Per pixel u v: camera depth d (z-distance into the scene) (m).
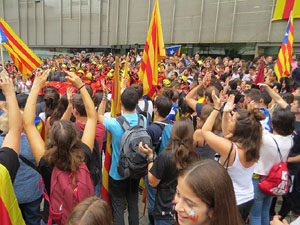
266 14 12.38
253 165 2.00
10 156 1.57
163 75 8.32
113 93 3.00
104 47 20.09
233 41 13.70
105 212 1.30
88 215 1.25
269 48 12.62
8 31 4.12
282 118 2.34
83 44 21.25
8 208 1.51
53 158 1.70
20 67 4.30
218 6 14.00
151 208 2.82
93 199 1.37
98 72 9.09
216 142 1.94
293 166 2.85
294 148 2.85
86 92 2.11
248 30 13.11
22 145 2.26
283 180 2.30
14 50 4.18
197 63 10.64
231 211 1.06
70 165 1.70
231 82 5.06
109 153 2.83
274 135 2.41
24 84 9.53
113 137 2.65
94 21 20.23
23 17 24.59
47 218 2.09
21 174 2.27
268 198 2.65
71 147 1.70
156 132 2.82
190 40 15.47
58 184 1.70
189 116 4.06
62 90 6.50
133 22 18.05
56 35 22.83
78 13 21.02
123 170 2.46
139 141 2.45
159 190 2.23
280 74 5.43
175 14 15.91
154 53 4.02
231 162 1.92
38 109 4.19
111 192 2.77
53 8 22.50
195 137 2.67
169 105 2.91
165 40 16.61
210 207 1.04
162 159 2.12
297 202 2.68
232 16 13.56
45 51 24.55
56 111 2.95
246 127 1.91
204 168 1.07
